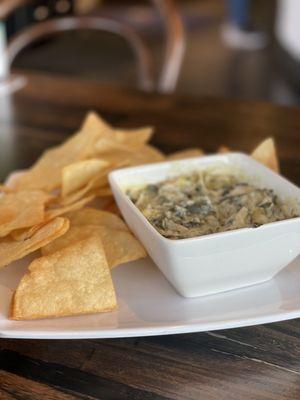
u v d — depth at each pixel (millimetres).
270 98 2389
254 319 440
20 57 2584
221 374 413
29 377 414
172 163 614
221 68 2789
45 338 424
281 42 2854
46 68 2514
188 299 481
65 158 669
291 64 2635
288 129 890
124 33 1433
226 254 464
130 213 529
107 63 2617
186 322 441
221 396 396
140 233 517
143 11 3363
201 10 3891
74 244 478
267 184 571
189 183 583
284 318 445
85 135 698
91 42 2924
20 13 2240
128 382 408
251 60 2936
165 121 938
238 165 617
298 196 528
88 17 1439
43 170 652
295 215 508
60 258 464
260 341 441
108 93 1069
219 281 477
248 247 466
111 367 421
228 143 847
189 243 449
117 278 509
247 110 978
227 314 454
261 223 496
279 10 3035
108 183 610
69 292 444
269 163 625
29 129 910
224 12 3830
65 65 2568
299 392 398
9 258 477
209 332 451
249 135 873
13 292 467
